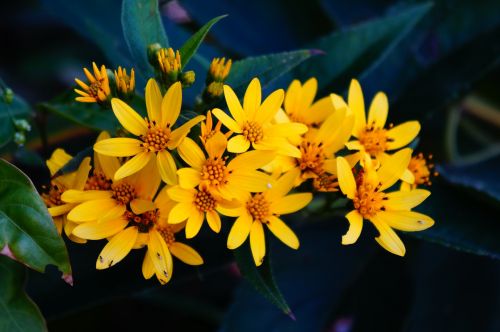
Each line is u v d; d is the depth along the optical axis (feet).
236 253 1.05
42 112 1.23
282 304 1.02
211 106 1.08
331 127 1.10
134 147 1.03
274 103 1.04
